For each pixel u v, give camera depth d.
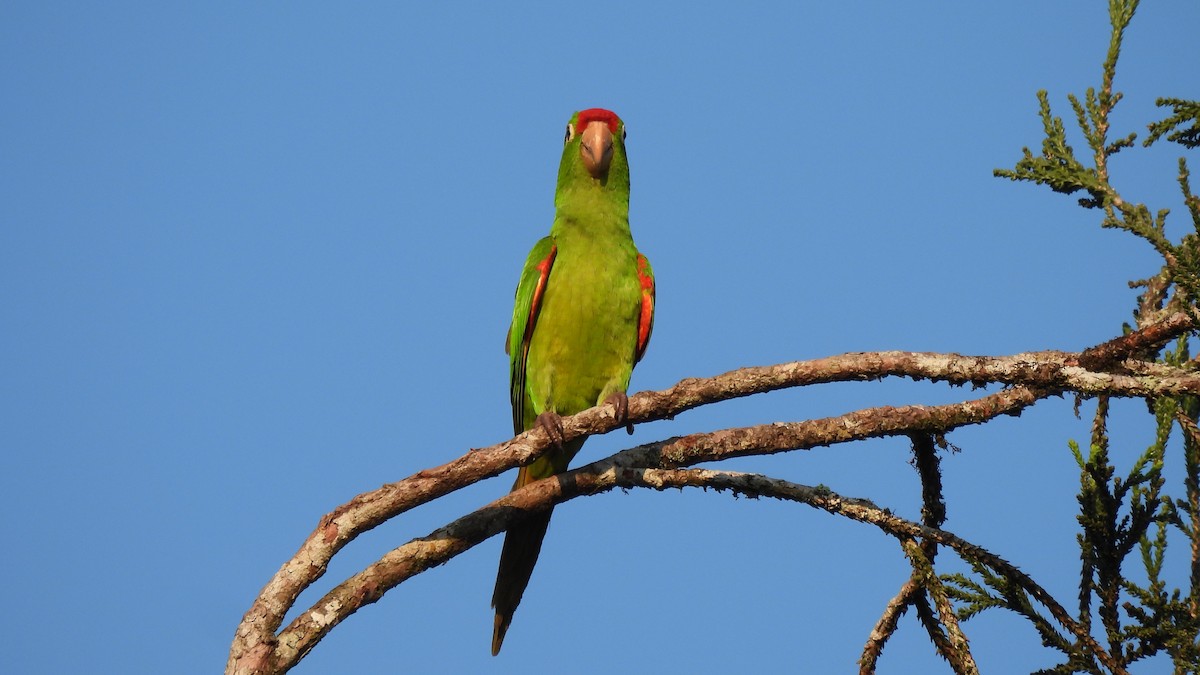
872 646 10.12
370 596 9.89
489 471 10.43
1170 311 10.93
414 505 10.12
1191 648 9.74
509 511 10.79
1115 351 9.30
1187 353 11.45
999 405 10.00
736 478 10.34
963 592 10.12
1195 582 10.64
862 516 9.84
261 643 9.22
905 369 9.86
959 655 9.08
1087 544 10.51
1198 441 9.90
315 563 9.52
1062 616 9.40
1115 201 9.83
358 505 9.84
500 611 12.41
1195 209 8.88
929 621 9.98
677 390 10.66
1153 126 10.22
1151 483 10.34
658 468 10.94
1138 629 9.91
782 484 10.16
